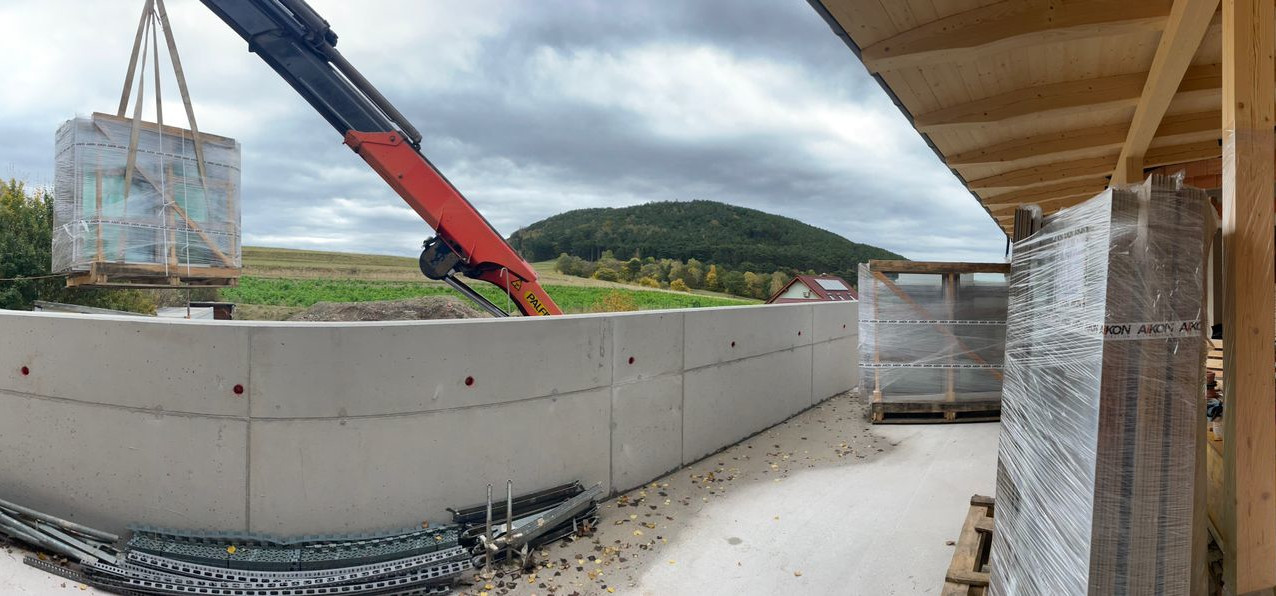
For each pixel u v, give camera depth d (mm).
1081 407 2348
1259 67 2439
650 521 5281
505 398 4977
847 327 11023
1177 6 3287
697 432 6934
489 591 4121
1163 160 6148
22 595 3674
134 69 6422
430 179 7746
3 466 4688
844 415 9156
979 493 5812
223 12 7215
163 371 4324
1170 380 2227
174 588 3812
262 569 3992
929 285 8750
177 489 4348
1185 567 2201
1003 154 5883
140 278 6543
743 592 4133
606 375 5719
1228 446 2455
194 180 6824
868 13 3607
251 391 4254
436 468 4668
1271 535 2385
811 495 5859
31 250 16719
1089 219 2412
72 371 4504
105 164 6277
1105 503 2188
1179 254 2256
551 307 8320
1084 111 4746
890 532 4984
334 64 7594
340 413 4371
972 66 4262
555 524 4848
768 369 8328
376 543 4324
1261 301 2408
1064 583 2406
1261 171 2434
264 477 4297
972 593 3643
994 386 8641
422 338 4574
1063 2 3510
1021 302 3365
